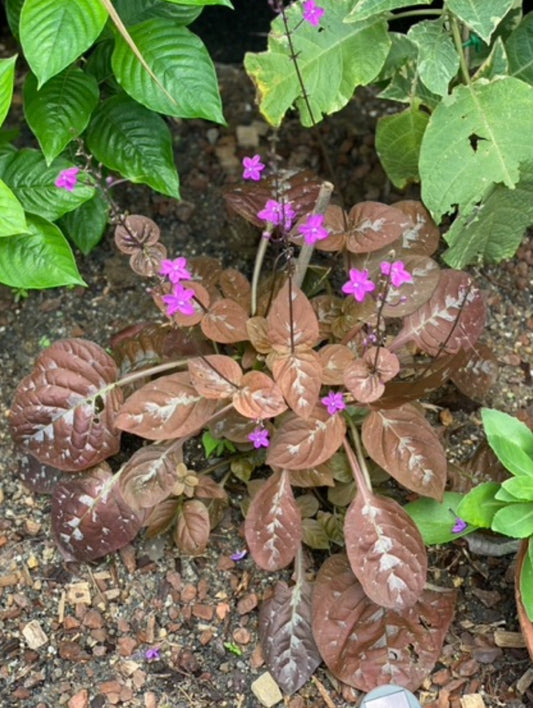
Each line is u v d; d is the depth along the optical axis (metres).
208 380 0.68
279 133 1.00
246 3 1.06
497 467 0.77
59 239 0.74
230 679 0.72
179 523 0.73
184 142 1.00
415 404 0.72
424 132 0.77
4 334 0.89
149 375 0.77
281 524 0.70
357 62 0.75
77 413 0.74
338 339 0.76
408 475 0.69
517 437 0.71
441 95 0.74
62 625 0.75
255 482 0.76
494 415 0.71
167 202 0.95
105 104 0.79
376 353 0.63
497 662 0.72
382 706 0.65
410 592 0.68
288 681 0.71
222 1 0.66
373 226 0.75
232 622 0.75
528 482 0.66
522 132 0.73
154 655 0.73
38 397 0.74
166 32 0.71
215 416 0.70
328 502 0.78
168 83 0.71
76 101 0.74
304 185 0.79
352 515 0.70
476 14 0.68
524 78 0.81
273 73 0.75
